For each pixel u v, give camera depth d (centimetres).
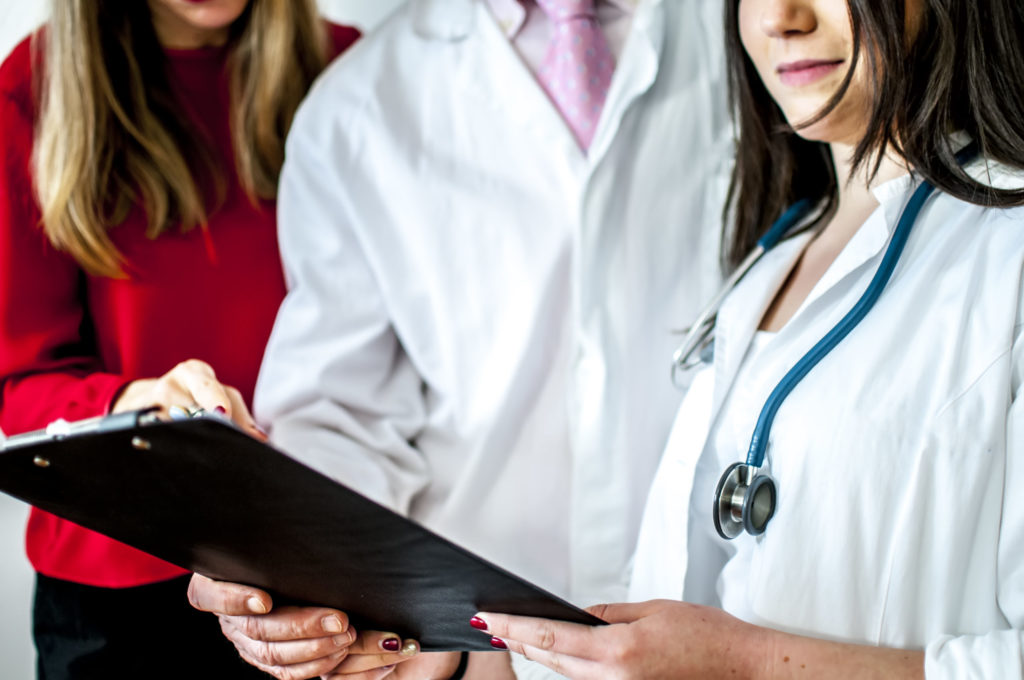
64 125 140
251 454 68
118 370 149
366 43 148
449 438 141
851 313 92
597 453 134
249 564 87
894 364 88
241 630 99
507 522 138
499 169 140
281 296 151
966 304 86
